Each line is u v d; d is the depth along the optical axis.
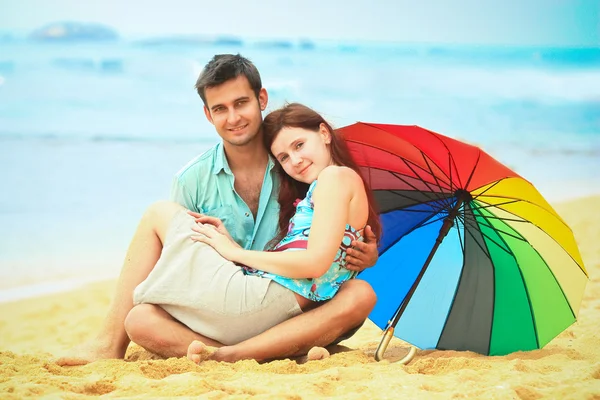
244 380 2.72
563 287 3.37
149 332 3.15
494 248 3.53
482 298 3.53
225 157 3.69
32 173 9.98
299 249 3.22
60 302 6.00
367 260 3.33
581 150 12.27
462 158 3.33
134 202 8.92
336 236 3.14
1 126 12.37
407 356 3.22
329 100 15.95
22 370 2.94
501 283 3.50
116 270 6.91
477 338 3.50
